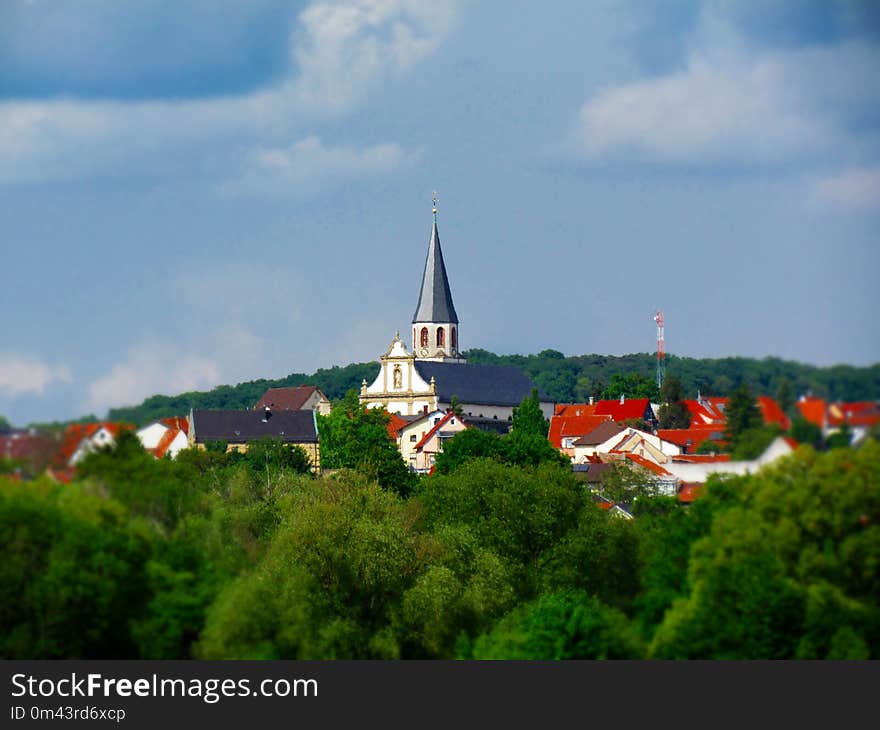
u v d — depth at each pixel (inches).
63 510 4680.1
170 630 4815.5
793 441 4835.1
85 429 4950.8
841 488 4680.1
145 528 4891.7
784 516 4788.4
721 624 4891.7
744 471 4928.6
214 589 5059.1
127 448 4982.8
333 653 5821.9
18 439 4837.6
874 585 4648.1
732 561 4906.5
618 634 5457.7
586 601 5851.4
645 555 6314.0
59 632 4571.9
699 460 6171.3
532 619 5738.2
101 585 4635.8
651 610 5506.9
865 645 4635.8
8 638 4542.3
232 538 5669.3
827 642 4667.8
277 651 5408.5
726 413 5014.8
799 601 4699.8
